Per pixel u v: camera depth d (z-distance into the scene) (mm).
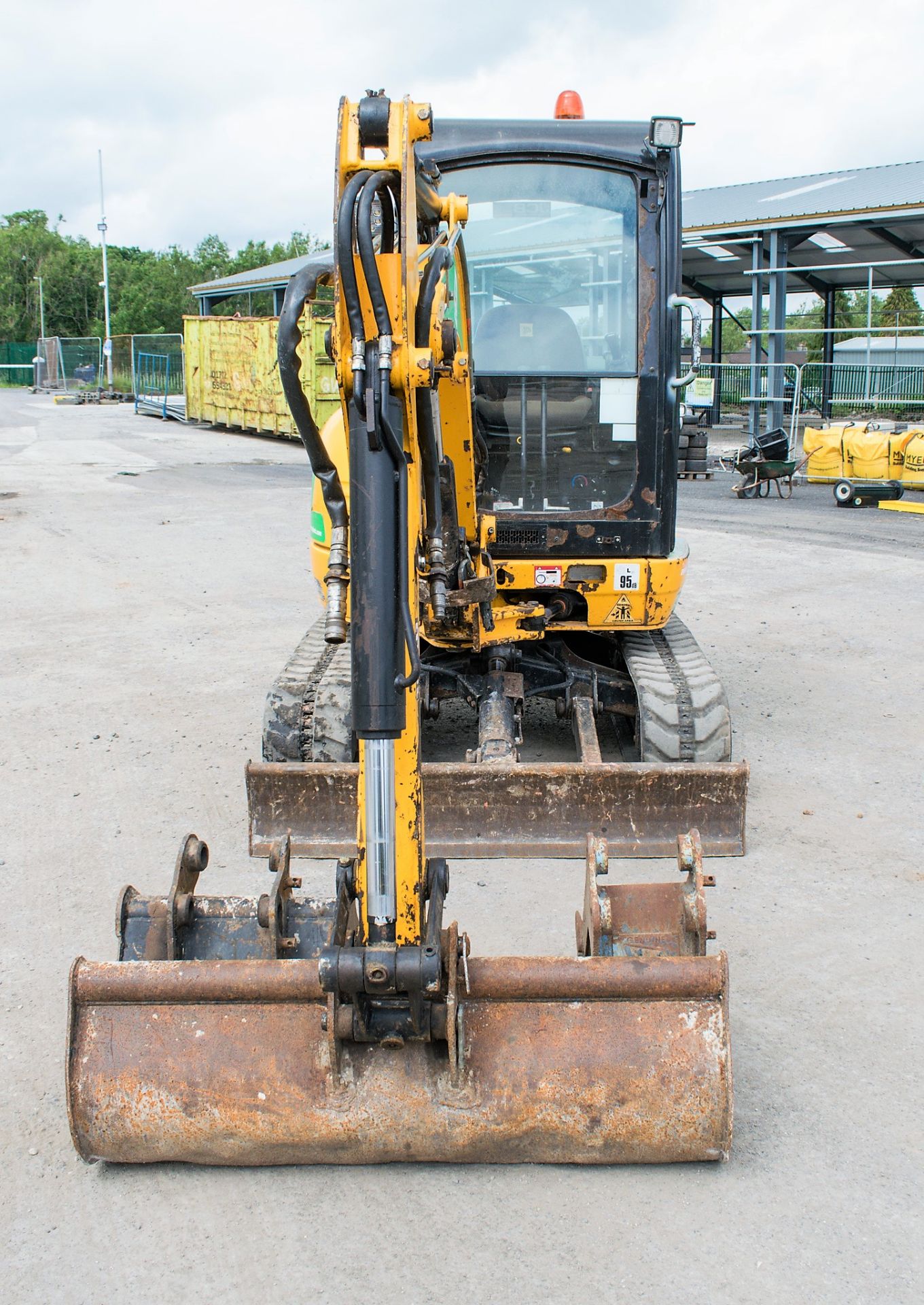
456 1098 3021
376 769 2799
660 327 5441
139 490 18453
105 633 9211
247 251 91250
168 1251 2904
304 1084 3039
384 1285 2783
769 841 5297
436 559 3156
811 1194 3078
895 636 9172
